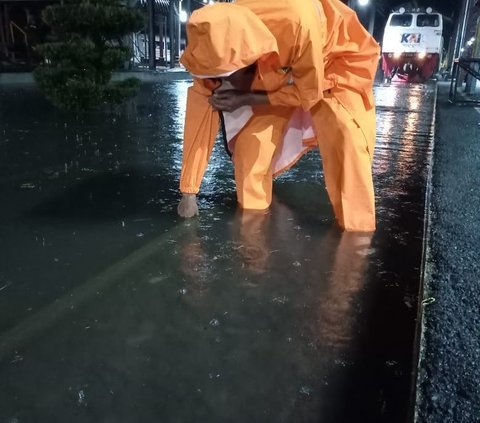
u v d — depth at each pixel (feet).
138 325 5.17
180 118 20.08
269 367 4.53
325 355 4.72
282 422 3.90
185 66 6.73
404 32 47.01
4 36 44.16
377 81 50.65
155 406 4.05
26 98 25.96
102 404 4.07
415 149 14.10
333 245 7.31
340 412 4.01
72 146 14.01
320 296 5.82
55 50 19.21
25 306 5.52
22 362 4.58
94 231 7.72
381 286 6.09
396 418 3.96
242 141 8.50
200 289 5.94
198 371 4.47
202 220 8.29
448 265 6.60
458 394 4.19
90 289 5.90
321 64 6.92
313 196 9.73
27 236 7.47
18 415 3.95
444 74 58.70
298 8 6.57
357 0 57.62
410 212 8.78
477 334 5.03
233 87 7.47
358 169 7.75
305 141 8.73
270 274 6.35
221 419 3.92
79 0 18.74
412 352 4.78
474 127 18.79
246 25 6.21
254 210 8.84
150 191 9.82
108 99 20.38
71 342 4.87
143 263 6.61
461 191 9.99
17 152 13.08
